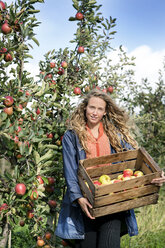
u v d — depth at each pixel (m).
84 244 2.06
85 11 3.11
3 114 2.06
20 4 2.41
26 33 2.32
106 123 2.29
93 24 3.28
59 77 2.90
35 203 2.40
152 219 4.19
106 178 2.03
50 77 2.93
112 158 2.08
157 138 4.75
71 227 2.02
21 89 2.26
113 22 3.38
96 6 3.09
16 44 2.40
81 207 1.93
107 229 1.99
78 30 3.12
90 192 1.79
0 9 2.32
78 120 2.21
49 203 2.66
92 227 2.05
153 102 5.04
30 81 2.38
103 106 2.16
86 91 3.16
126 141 2.32
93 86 3.21
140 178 1.84
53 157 2.54
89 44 3.17
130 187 1.84
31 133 2.19
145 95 5.06
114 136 2.26
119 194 1.81
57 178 2.77
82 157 2.11
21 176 2.22
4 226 2.34
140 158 2.16
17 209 2.20
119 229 2.03
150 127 4.87
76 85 3.02
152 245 3.55
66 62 3.04
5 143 2.13
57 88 2.88
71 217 2.04
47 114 2.82
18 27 2.40
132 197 1.88
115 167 2.13
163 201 4.97
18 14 2.34
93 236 2.05
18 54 2.46
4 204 2.14
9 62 2.24
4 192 2.31
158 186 1.93
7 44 2.28
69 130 2.17
